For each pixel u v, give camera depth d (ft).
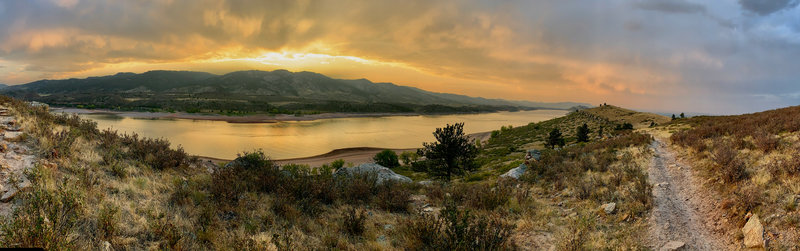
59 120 37.24
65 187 17.66
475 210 31.53
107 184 23.13
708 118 104.06
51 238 13.32
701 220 24.50
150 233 18.03
